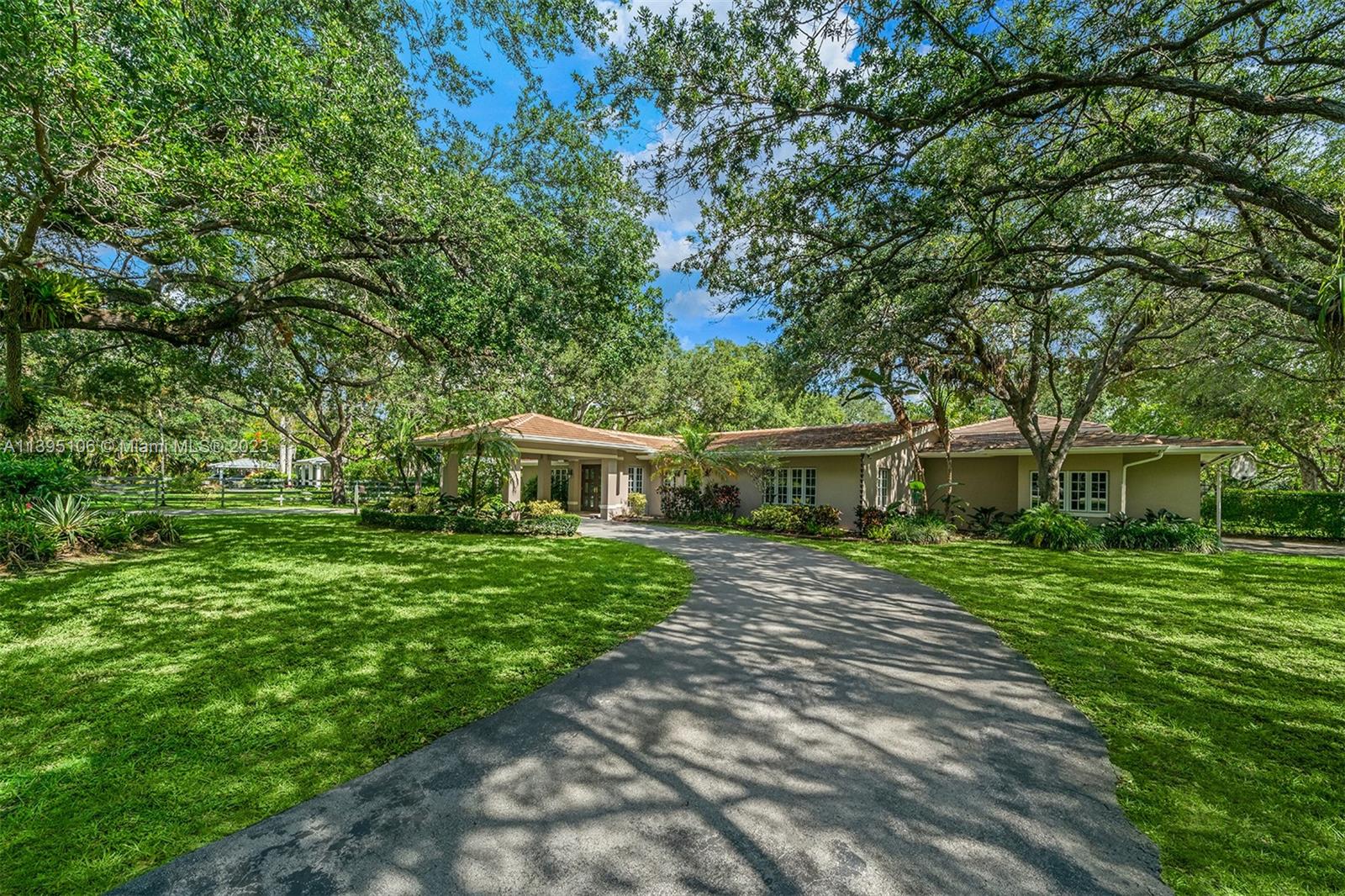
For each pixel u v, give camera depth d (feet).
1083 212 24.80
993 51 17.72
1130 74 17.07
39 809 8.64
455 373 32.60
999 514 54.44
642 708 12.86
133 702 12.50
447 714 12.28
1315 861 7.98
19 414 35.06
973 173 21.72
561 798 9.21
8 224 23.00
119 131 16.43
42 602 20.58
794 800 9.25
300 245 24.58
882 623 20.48
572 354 46.78
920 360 44.98
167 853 7.76
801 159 22.39
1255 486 79.87
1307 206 16.55
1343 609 23.06
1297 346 40.68
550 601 22.53
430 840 8.09
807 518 51.08
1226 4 16.51
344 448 92.17
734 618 20.80
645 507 67.67
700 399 100.32
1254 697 13.98
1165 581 28.60
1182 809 9.25
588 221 31.01
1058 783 9.95
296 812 8.74
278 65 18.21
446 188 26.13
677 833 8.32
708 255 27.40
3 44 14.16
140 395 52.39
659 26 18.89
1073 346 48.32
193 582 24.29
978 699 13.70
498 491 58.34
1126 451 45.42
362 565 29.40
